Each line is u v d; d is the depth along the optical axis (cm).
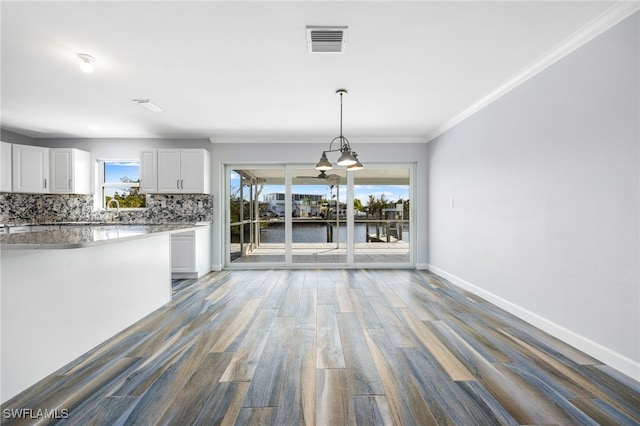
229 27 204
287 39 219
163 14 189
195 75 274
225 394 168
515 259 287
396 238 528
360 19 197
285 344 228
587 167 212
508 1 181
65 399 163
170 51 233
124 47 227
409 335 244
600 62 202
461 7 186
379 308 308
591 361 203
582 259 217
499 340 235
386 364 199
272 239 530
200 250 459
